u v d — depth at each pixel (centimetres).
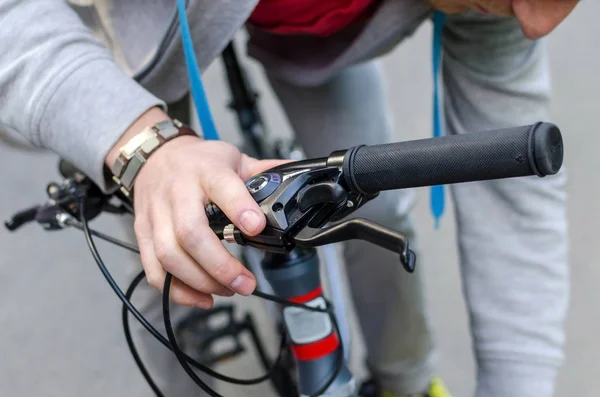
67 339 200
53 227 95
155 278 77
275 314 119
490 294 114
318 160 71
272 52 119
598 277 197
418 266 143
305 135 133
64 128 81
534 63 108
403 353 146
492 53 106
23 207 247
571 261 202
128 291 85
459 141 62
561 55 275
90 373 188
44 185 256
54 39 81
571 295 194
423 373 150
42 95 80
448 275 204
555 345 111
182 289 77
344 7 102
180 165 76
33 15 82
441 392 156
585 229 210
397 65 285
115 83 81
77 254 230
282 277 90
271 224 69
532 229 111
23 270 229
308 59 115
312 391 93
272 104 266
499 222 113
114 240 91
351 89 128
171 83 104
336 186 68
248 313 149
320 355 93
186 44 87
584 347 183
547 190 111
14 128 86
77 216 94
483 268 114
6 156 273
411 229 142
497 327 112
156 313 129
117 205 97
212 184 72
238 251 115
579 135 240
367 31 104
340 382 94
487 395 113
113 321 202
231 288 73
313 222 71
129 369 185
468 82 110
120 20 104
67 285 220
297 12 104
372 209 131
